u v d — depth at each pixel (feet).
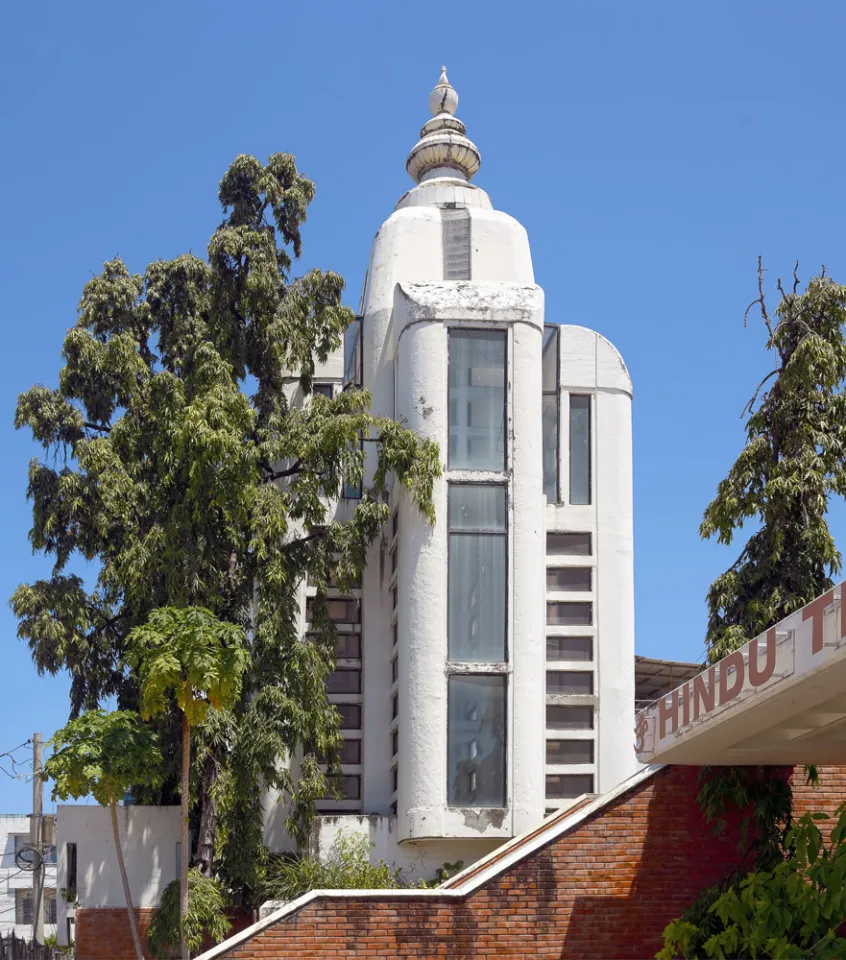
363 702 114.32
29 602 108.17
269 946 66.69
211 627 93.50
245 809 101.30
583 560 119.55
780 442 81.97
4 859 188.65
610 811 70.90
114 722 98.43
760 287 83.92
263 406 112.78
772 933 60.95
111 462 108.78
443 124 134.92
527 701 104.17
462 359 109.70
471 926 68.39
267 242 112.16
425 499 104.94
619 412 122.72
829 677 51.62
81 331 111.45
